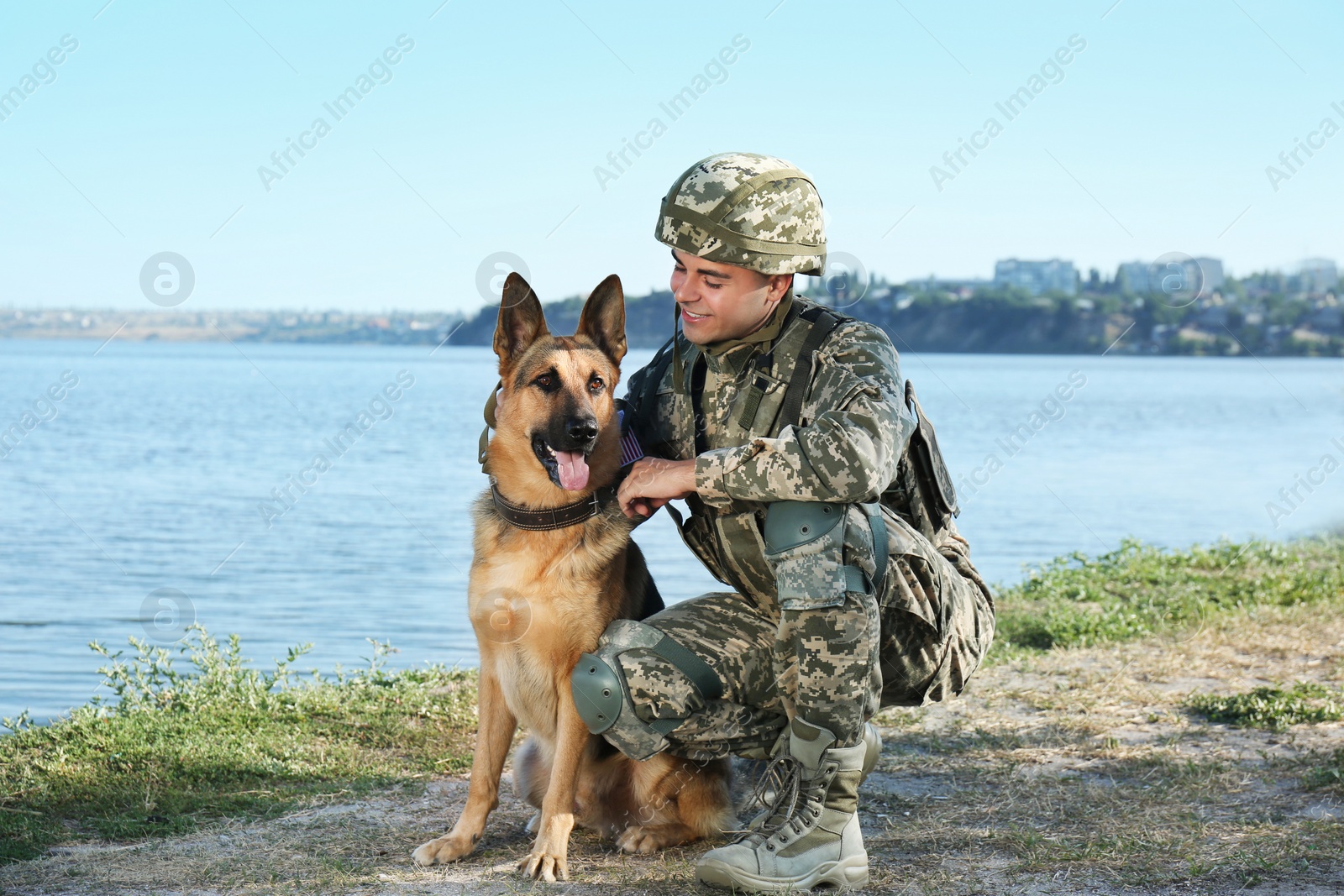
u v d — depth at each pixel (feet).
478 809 9.84
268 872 9.00
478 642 10.25
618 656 9.04
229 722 13.62
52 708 17.62
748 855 8.57
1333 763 11.55
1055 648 18.58
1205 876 8.61
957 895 8.38
